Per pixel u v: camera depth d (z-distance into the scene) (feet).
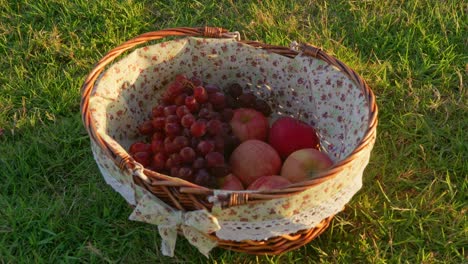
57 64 3.87
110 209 3.02
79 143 3.36
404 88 3.61
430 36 3.88
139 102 3.04
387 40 3.87
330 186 2.36
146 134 2.90
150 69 3.02
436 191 3.07
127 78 2.94
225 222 2.34
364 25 3.97
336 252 2.82
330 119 2.99
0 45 3.95
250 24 4.02
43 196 3.10
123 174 2.41
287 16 4.11
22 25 4.10
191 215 2.31
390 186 3.12
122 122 2.94
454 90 3.61
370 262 2.78
